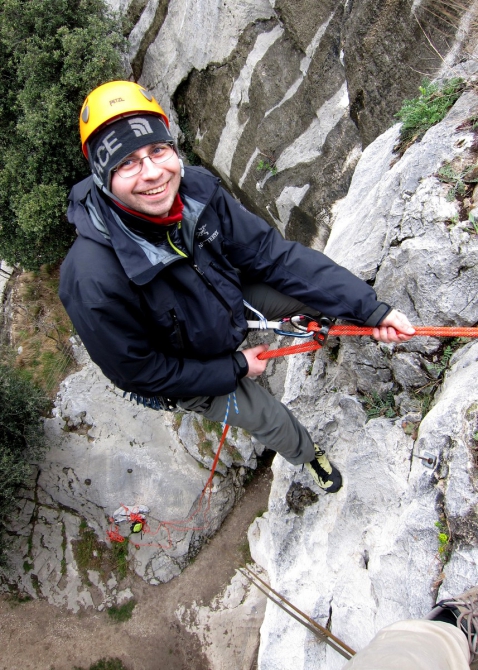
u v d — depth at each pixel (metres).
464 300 2.72
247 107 6.25
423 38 3.82
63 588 8.93
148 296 2.20
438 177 2.93
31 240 9.56
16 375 9.62
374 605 2.93
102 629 8.61
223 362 2.51
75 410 9.44
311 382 3.89
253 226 2.42
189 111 7.60
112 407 9.41
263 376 7.77
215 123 6.97
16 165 8.83
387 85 4.26
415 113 3.38
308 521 3.97
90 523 9.06
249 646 7.70
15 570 9.09
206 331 2.36
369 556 3.14
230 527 8.66
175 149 2.12
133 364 2.25
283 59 5.67
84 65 7.87
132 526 8.55
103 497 8.88
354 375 3.48
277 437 3.11
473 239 2.68
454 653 1.46
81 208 2.18
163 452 8.90
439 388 2.92
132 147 1.97
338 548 3.48
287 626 3.70
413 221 2.97
